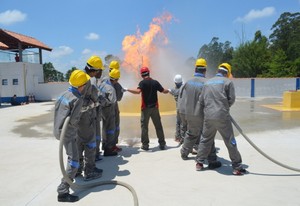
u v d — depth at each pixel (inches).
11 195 164.4
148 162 217.9
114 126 234.8
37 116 530.3
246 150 244.7
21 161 227.6
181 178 183.5
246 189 163.9
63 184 155.2
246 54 1681.8
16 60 923.4
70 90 156.6
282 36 2212.1
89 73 195.3
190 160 221.3
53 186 176.2
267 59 1665.8
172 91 275.7
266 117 452.1
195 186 170.1
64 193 154.3
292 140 283.3
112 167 208.1
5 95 899.4
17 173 200.1
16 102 850.8
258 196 154.4
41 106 756.0
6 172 202.4
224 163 212.4
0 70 898.1
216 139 294.5
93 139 184.7
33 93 962.7
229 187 167.3
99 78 204.5
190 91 207.6
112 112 229.6
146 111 245.3
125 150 254.7
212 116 183.2
